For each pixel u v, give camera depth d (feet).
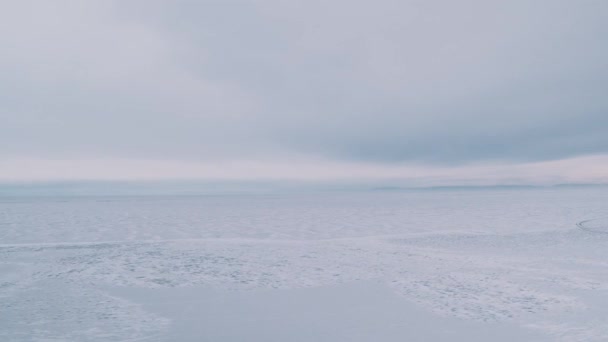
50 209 154.30
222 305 29.71
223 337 23.27
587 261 43.75
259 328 24.75
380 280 36.81
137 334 23.76
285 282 36.47
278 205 182.39
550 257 46.39
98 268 42.47
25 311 28.22
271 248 55.21
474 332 23.68
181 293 32.99
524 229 73.61
